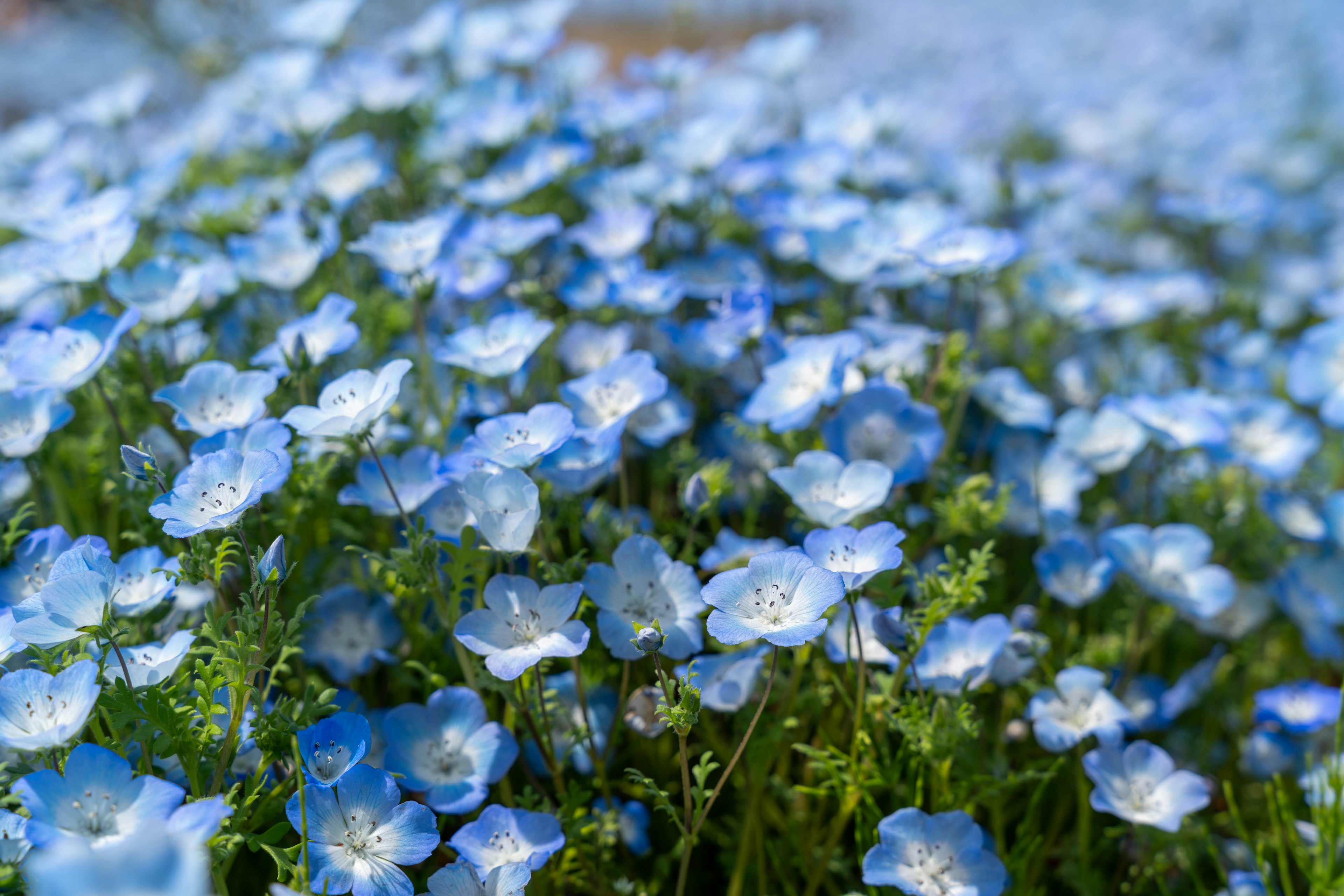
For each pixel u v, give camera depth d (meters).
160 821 0.37
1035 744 0.48
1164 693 0.50
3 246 0.62
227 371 0.45
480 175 0.59
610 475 0.51
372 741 0.44
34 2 1.66
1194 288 0.64
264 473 0.41
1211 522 0.52
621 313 0.54
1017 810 0.48
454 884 0.40
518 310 0.53
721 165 0.58
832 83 1.27
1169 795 0.45
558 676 0.46
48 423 0.46
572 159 0.57
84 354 0.46
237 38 0.95
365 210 0.61
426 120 0.62
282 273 0.53
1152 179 0.98
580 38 2.16
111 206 0.51
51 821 0.37
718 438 0.53
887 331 0.52
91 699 0.38
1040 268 0.60
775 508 0.52
